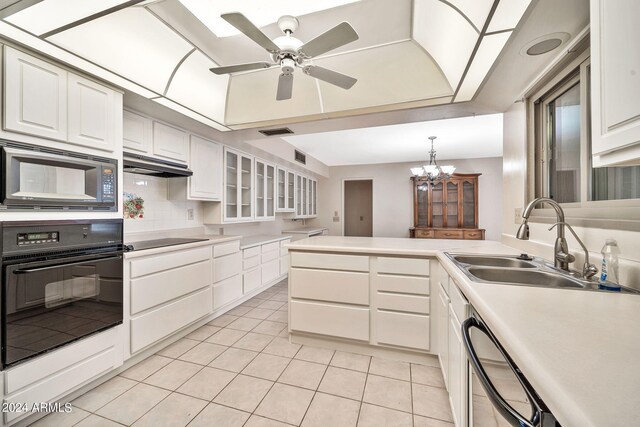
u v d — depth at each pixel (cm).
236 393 178
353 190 777
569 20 128
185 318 257
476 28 140
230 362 216
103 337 186
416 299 213
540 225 191
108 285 189
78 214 176
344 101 246
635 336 66
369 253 224
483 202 605
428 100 225
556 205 143
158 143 264
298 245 244
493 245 245
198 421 154
